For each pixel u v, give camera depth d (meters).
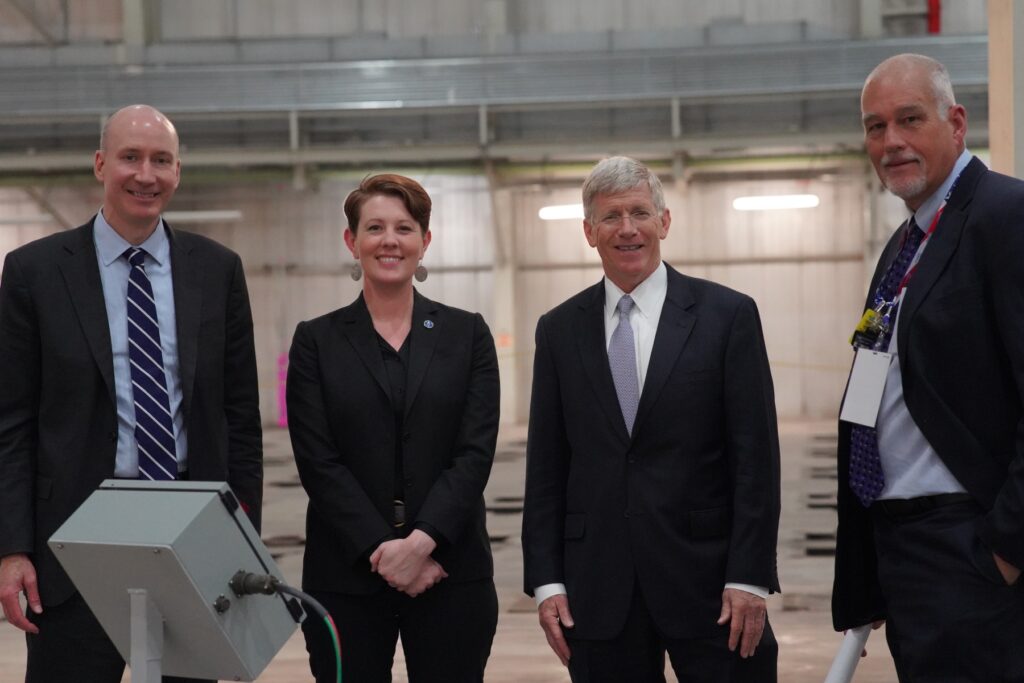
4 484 2.38
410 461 2.59
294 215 16.23
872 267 15.61
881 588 2.33
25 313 2.44
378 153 14.12
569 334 2.51
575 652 2.45
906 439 2.20
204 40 15.36
